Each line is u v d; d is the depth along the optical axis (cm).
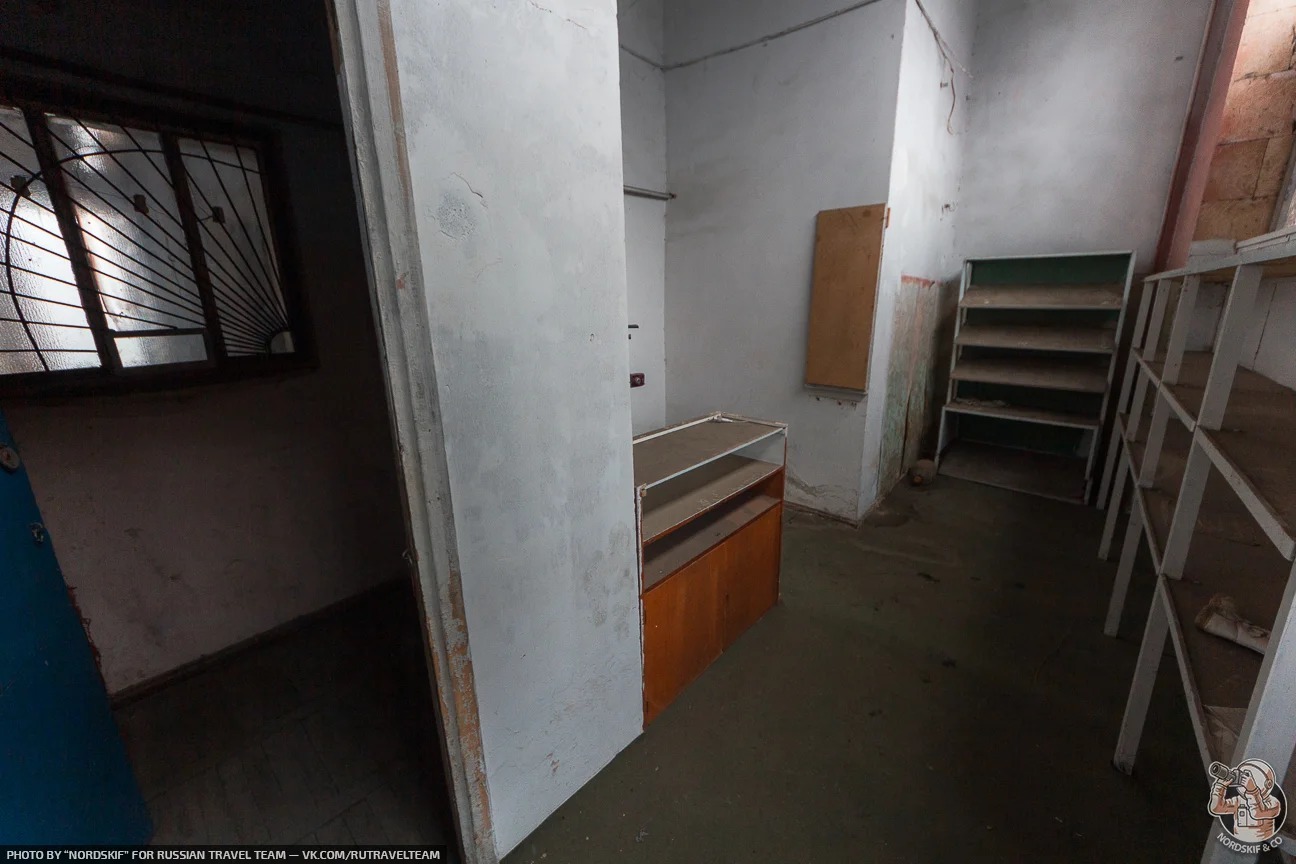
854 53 261
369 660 206
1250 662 104
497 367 108
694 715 177
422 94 88
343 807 148
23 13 143
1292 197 241
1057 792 148
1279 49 238
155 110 167
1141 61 322
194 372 185
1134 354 276
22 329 153
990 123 376
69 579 169
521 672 126
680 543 190
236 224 190
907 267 312
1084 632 214
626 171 317
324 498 224
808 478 328
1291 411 134
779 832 139
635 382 355
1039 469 374
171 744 169
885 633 215
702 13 307
